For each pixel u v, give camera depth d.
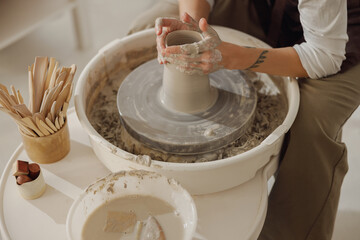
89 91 1.49
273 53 1.36
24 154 1.38
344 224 1.84
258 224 1.21
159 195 1.15
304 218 1.47
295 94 1.38
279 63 1.36
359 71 1.40
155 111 1.37
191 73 1.23
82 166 1.34
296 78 1.52
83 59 2.68
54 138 1.28
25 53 2.67
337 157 1.39
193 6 1.65
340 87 1.37
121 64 1.64
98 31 2.90
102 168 1.34
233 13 1.79
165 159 1.30
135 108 1.38
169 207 1.13
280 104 1.53
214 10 1.80
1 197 1.25
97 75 1.54
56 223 1.19
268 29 1.80
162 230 1.08
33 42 2.76
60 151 1.33
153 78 1.48
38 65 1.28
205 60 1.20
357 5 1.50
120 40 1.58
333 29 1.30
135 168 1.20
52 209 1.22
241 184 1.31
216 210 1.23
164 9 1.76
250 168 1.24
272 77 1.63
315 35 1.34
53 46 2.75
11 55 2.64
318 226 1.47
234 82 1.46
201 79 1.29
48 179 1.30
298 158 1.37
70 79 1.25
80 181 1.30
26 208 1.22
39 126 1.21
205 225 1.19
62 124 1.28
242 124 1.32
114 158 1.22
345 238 1.79
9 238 1.15
